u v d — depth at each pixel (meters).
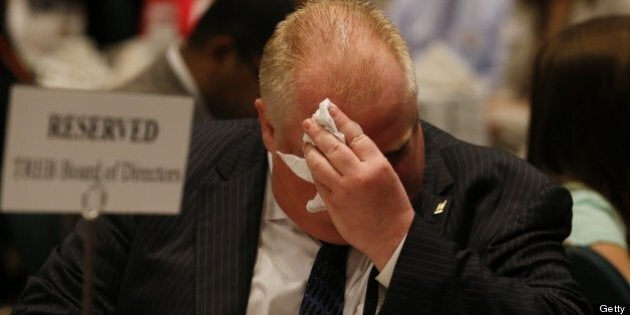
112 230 3.06
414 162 2.68
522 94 8.05
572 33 4.11
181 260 2.90
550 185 2.99
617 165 4.03
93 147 2.13
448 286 2.56
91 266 2.16
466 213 2.93
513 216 2.91
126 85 4.83
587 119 4.03
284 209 2.88
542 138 4.14
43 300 2.98
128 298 2.93
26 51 7.77
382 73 2.53
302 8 2.81
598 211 3.90
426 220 2.86
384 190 2.46
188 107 2.19
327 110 2.44
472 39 7.73
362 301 2.75
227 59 4.63
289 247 2.90
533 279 2.80
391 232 2.53
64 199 2.12
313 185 2.70
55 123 2.09
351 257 2.81
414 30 7.72
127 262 3.02
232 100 4.70
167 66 4.77
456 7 7.73
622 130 4.00
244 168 3.08
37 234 5.36
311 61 2.58
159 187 2.19
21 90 2.06
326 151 2.44
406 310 2.55
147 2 8.68
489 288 2.61
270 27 4.54
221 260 2.88
